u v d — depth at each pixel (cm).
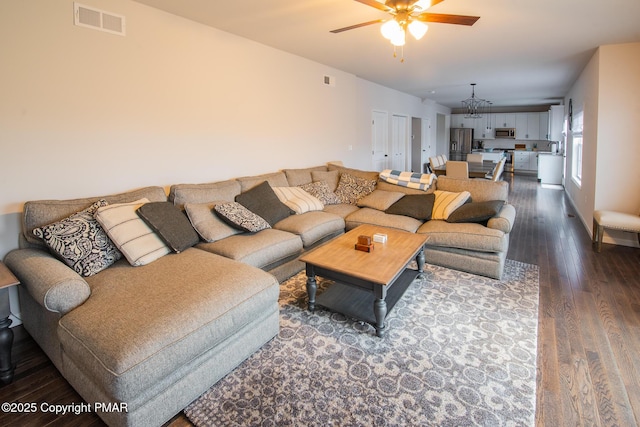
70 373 182
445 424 166
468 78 664
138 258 236
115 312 177
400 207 403
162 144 333
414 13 288
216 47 374
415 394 185
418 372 201
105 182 295
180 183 352
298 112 500
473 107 1159
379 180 475
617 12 322
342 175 501
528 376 197
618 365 205
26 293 231
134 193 288
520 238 461
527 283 317
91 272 222
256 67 425
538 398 181
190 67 351
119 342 156
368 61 523
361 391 187
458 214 358
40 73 252
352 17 339
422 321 255
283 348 225
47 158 260
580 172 597
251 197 361
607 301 282
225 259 249
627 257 382
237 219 313
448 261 349
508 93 876
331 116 575
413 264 361
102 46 283
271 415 172
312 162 540
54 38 256
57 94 262
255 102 428
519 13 325
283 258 318
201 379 183
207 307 186
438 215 382
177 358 166
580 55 482
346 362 211
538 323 251
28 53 245
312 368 206
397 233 333
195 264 237
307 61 508
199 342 176
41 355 226
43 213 240
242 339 207
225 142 395
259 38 407
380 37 404
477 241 324
